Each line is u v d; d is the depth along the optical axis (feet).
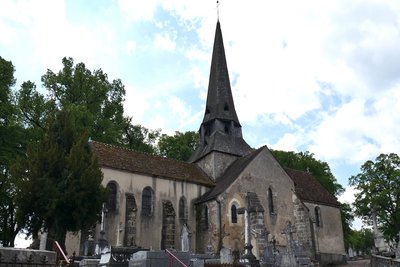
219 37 137.80
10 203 96.63
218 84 127.65
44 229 67.36
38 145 73.31
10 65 96.89
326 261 116.57
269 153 110.32
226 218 92.12
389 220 139.44
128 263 44.91
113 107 128.98
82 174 67.36
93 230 78.18
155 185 93.76
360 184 143.84
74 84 120.98
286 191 108.58
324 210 127.34
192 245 94.12
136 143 143.95
